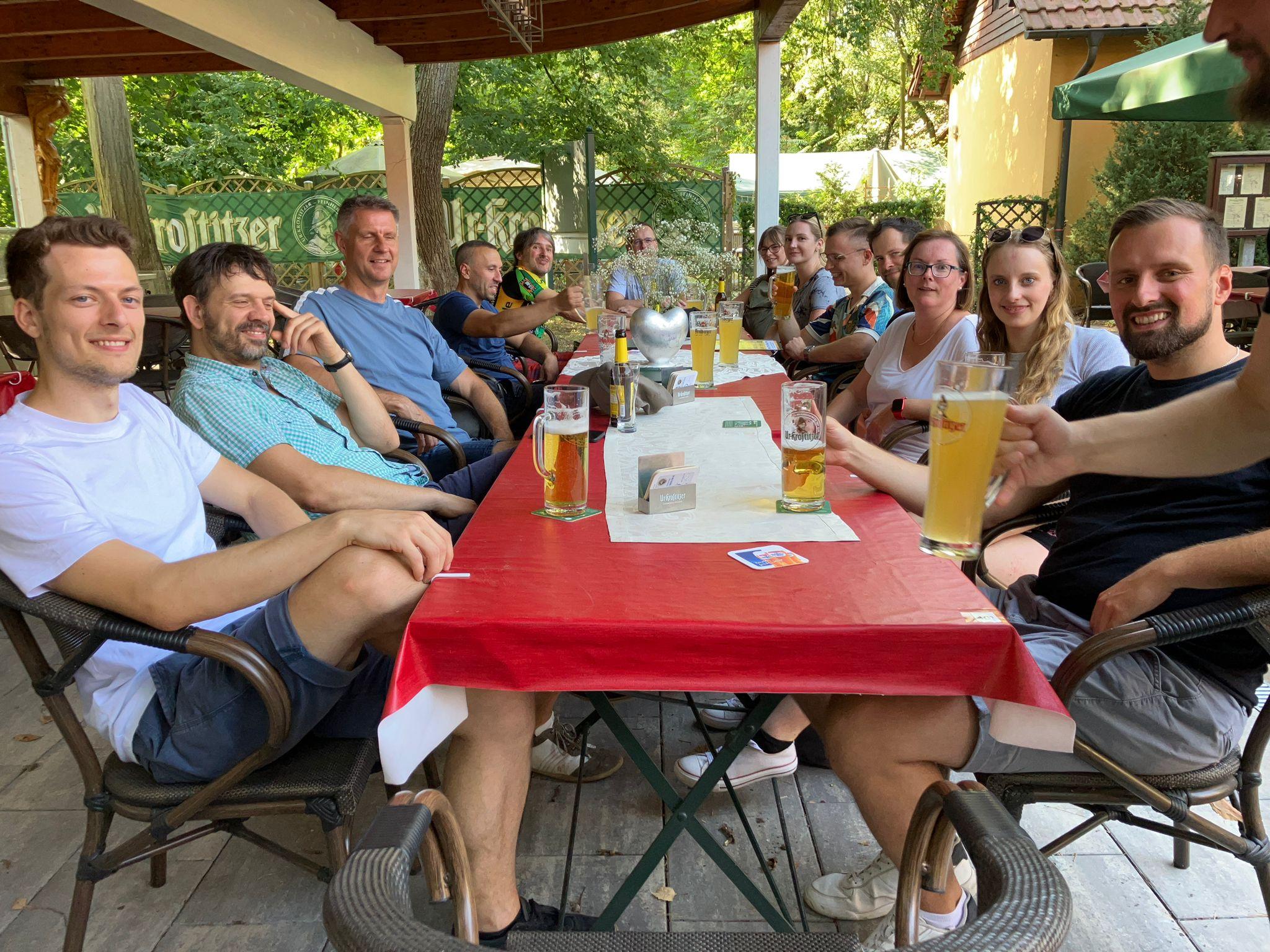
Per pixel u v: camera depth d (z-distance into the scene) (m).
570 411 1.68
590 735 2.60
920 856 1.00
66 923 1.88
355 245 3.58
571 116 14.72
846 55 21.55
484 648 1.26
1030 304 2.63
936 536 1.33
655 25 7.25
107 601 1.48
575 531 1.64
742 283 10.61
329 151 19.39
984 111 14.41
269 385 2.60
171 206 11.97
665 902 1.92
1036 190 11.98
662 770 2.40
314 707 1.54
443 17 6.83
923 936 1.54
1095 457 1.53
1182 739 1.54
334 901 0.75
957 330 3.06
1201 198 8.88
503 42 7.46
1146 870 2.01
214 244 2.44
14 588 1.52
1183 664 1.60
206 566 1.47
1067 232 10.81
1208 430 1.46
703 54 18.73
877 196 17.92
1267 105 0.80
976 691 1.26
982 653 1.23
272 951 1.80
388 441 3.03
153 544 1.76
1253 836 1.61
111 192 10.18
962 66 15.84
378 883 0.77
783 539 1.58
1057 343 2.66
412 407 3.44
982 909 0.80
